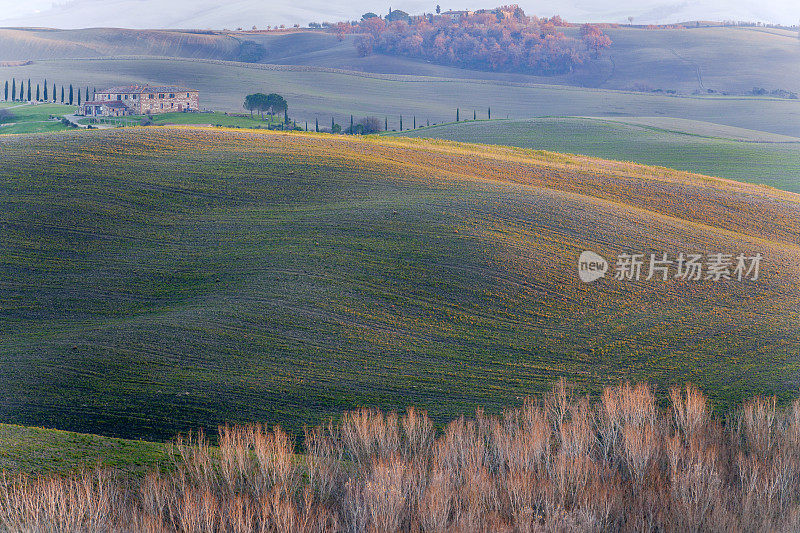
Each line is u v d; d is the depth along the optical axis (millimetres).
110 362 40906
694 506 25094
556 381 40812
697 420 31906
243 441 33062
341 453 29953
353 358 42812
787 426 32125
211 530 22906
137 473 27375
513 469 26656
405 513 24375
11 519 22625
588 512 24344
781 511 25312
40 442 29578
